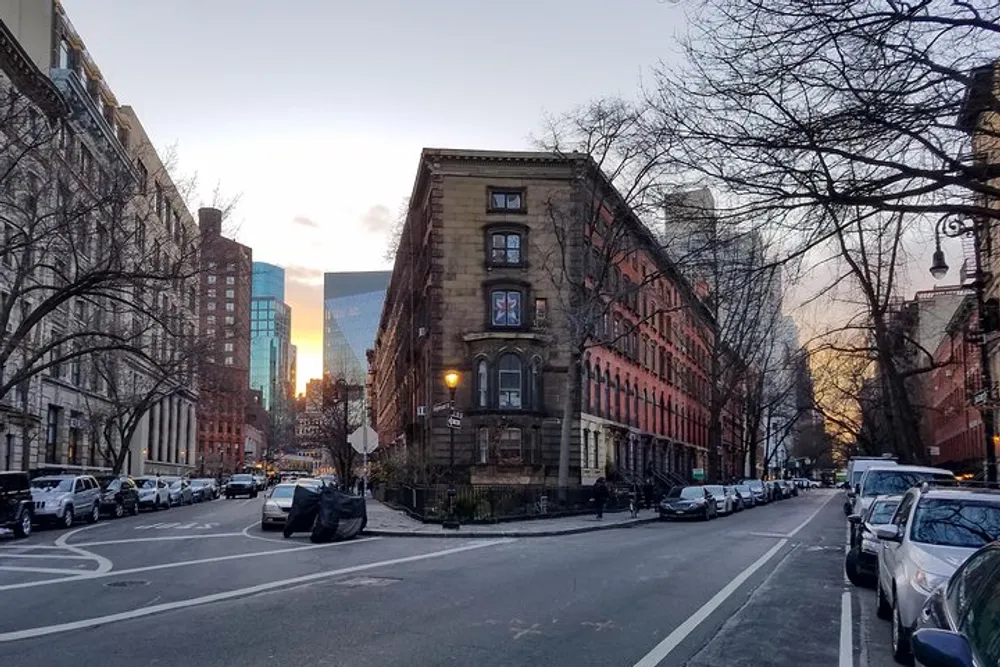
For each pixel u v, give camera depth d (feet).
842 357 129.39
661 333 217.15
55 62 162.20
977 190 32.53
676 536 89.25
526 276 143.23
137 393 178.09
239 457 457.27
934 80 30.73
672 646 32.19
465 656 29.66
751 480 206.18
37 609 39.09
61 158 96.12
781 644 33.42
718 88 32.99
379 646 31.12
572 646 31.68
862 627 37.50
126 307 165.99
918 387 204.44
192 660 28.76
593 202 131.95
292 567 56.65
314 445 364.38
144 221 114.42
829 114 32.32
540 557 64.23
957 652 12.63
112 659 28.86
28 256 101.71
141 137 205.67
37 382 160.25
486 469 136.56
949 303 197.67
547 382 143.02
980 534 31.14
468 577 51.39
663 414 216.33
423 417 149.79
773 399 258.37
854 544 53.06
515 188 144.66
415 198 165.37
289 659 28.96
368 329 577.43
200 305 188.44
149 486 147.23
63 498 99.55
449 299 142.00
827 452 418.31
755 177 33.32
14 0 144.25
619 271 173.17
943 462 211.61
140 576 51.42
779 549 74.79
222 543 76.38
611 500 137.69
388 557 63.93
